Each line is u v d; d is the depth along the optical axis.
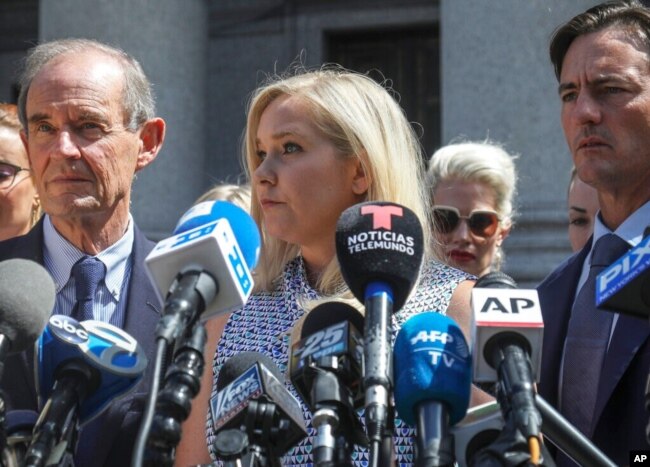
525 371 2.10
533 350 2.19
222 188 5.16
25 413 2.51
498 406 2.28
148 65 8.29
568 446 2.32
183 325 2.15
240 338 3.11
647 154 3.18
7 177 4.53
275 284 3.23
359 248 2.28
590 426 2.97
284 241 3.27
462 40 7.69
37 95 3.50
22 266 2.46
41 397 2.55
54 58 3.57
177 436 2.09
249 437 2.29
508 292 2.27
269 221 3.08
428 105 11.47
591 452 2.31
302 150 3.06
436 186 4.84
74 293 3.51
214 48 11.62
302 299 3.10
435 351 2.23
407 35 11.58
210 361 3.15
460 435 2.25
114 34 8.23
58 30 8.23
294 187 3.04
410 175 3.15
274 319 3.12
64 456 2.34
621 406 2.95
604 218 3.31
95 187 3.47
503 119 7.54
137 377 2.51
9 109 4.68
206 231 2.29
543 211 7.31
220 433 2.25
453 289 3.03
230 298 2.27
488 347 2.19
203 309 2.22
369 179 3.07
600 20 3.29
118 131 3.53
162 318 2.14
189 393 2.12
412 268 2.28
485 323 2.18
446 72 7.76
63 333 2.48
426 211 3.38
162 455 2.10
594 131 3.19
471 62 7.64
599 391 2.97
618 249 3.18
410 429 2.88
